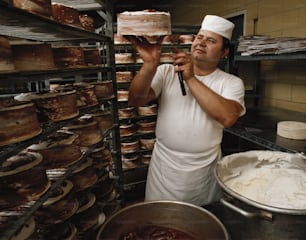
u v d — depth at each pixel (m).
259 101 2.44
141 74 1.09
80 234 0.99
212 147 1.22
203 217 0.70
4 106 0.67
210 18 1.14
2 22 0.74
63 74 0.96
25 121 0.70
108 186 1.37
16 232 0.65
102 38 1.35
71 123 1.13
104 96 1.42
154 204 0.75
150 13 0.98
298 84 1.98
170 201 0.75
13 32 0.99
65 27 0.93
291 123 1.63
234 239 0.63
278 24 2.11
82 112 1.11
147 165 2.47
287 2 1.99
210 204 0.79
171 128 1.19
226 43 1.20
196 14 3.29
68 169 0.94
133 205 0.74
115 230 0.68
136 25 0.98
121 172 1.69
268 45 1.65
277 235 0.61
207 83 1.21
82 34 1.10
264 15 2.26
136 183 2.44
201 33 1.17
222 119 1.05
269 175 0.88
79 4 1.34
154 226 0.73
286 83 2.11
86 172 1.10
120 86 2.31
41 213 0.83
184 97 1.18
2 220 0.65
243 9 2.51
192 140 1.17
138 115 2.41
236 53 2.07
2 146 0.65
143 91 1.14
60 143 0.94
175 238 0.68
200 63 1.20
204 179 1.23
